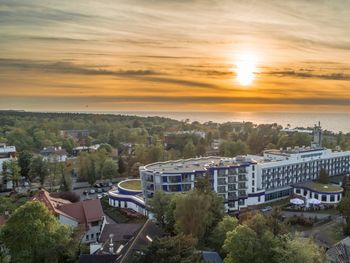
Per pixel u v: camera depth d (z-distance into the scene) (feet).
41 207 263.29
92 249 273.75
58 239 264.72
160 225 346.74
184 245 199.31
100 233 332.60
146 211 425.69
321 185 509.76
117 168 629.10
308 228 376.89
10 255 257.34
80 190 575.79
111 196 479.82
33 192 531.09
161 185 423.23
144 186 437.17
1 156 614.75
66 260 264.72
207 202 307.58
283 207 458.09
